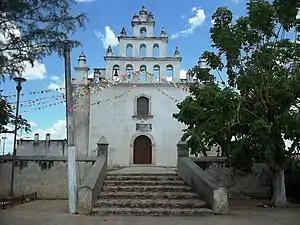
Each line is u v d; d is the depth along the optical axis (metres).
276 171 13.68
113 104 29.19
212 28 13.47
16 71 7.76
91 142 28.34
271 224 9.77
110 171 17.70
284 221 10.22
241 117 13.25
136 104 29.39
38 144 29.70
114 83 29.22
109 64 29.95
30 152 29.58
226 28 12.87
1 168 16.33
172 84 29.52
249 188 16.00
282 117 12.41
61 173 16.11
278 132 13.05
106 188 13.50
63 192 15.90
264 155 13.76
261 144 13.19
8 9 7.48
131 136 28.80
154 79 29.88
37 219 10.36
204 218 10.63
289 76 13.05
